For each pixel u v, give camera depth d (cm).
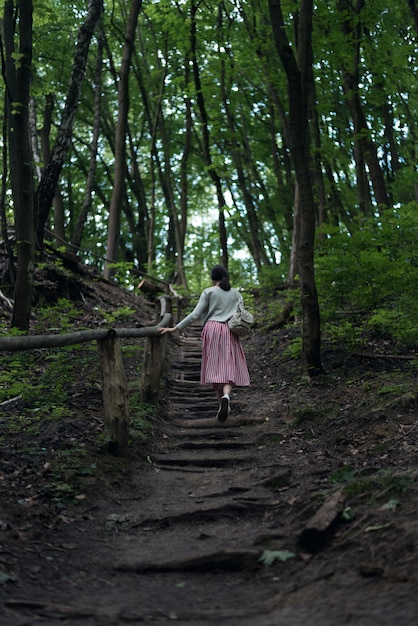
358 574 324
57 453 562
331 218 1552
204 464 637
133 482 566
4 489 480
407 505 398
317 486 490
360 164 1312
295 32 1235
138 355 1077
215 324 707
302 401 777
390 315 884
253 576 363
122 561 396
